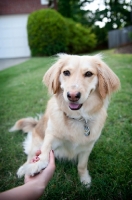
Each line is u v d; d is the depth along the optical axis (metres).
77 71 0.53
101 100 0.57
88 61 0.55
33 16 3.00
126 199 0.51
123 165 0.62
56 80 0.56
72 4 5.02
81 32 3.46
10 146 0.74
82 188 0.55
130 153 0.68
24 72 1.88
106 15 4.78
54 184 0.57
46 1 3.41
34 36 3.05
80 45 3.42
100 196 0.52
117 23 4.70
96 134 0.56
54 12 3.00
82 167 0.60
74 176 0.61
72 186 0.57
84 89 0.50
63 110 0.55
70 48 3.38
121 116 0.90
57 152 0.64
